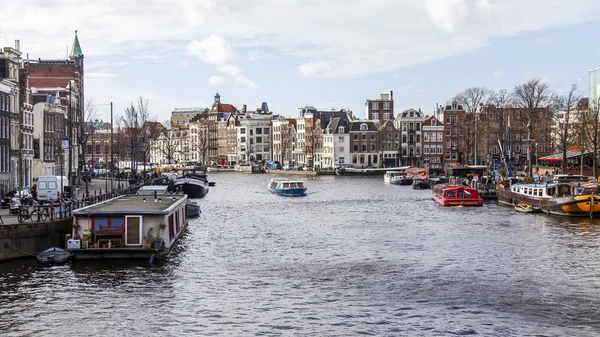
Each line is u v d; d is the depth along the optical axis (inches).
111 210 1987.0
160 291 1635.1
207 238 2465.6
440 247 2233.0
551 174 4557.1
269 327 1374.3
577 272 1838.1
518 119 5728.3
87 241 1907.0
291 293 1628.9
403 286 1694.1
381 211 3444.9
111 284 1690.5
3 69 3417.8
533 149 6250.0
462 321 1412.4
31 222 1972.2
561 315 1453.0
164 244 1967.3
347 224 2888.8
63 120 4648.1
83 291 1621.6
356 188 5418.3
